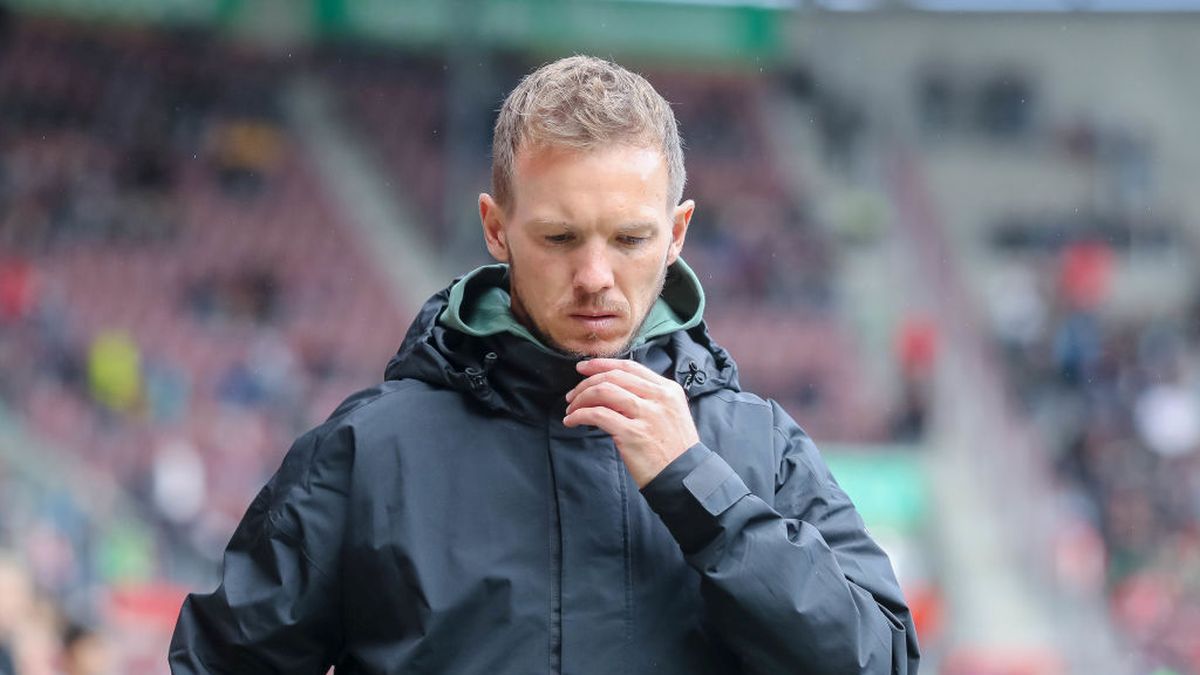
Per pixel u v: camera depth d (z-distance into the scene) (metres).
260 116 73.62
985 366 67.31
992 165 82.62
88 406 48.47
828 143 79.62
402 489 5.24
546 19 77.12
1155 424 62.94
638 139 4.94
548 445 5.29
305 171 72.12
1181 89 84.62
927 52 83.75
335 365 61.56
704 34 80.12
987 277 77.56
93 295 58.75
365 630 5.29
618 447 5.03
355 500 5.27
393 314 67.06
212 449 49.53
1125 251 80.56
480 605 5.14
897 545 54.59
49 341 51.75
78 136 68.25
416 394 5.41
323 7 76.38
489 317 5.42
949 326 70.56
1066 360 66.69
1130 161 83.31
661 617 5.14
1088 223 81.25
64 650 17.31
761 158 77.56
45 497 40.28
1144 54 85.06
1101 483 58.16
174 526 43.69
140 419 49.28
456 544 5.19
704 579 4.98
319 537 5.32
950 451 58.72
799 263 70.44
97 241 62.25
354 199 72.19
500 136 5.13
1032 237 80.81
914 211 78.50
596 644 5.09
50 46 71.50
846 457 57.59
